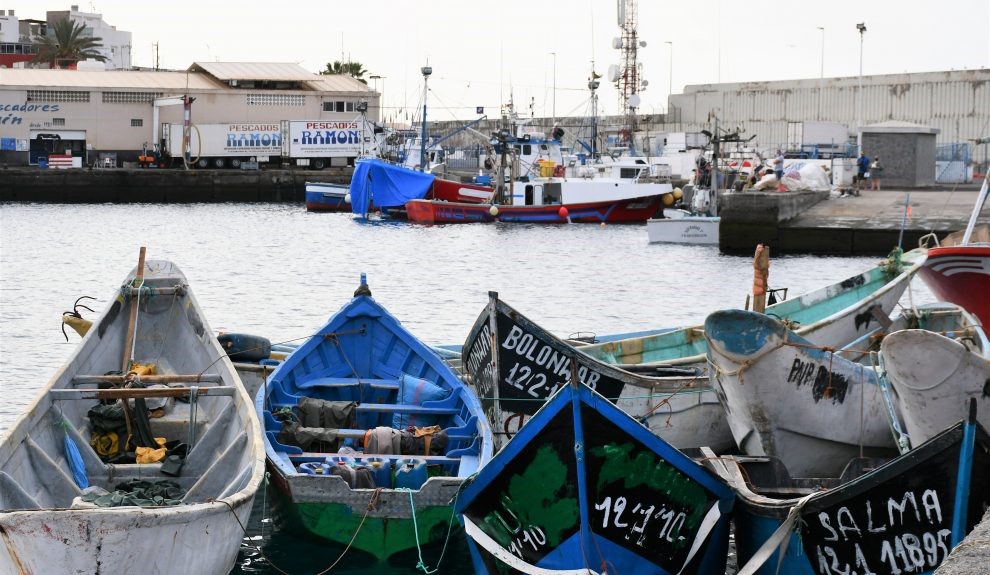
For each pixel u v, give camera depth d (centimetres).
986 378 1067
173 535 830
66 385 1238
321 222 5756
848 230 3972
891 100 7269
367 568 1131
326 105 8300
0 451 965
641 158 5922
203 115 8019
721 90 8075
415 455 1234
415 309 2812
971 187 5347
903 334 1076
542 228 5422
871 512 911
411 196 5906
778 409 1205
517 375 1408
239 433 1135
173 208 6725
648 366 1511
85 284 3284
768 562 977
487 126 8462
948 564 701
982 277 2141
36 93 7594
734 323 1171
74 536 785
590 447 958
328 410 1302
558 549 974
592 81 6906
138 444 1199
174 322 1517
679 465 991
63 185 7069
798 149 6825
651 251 4300
